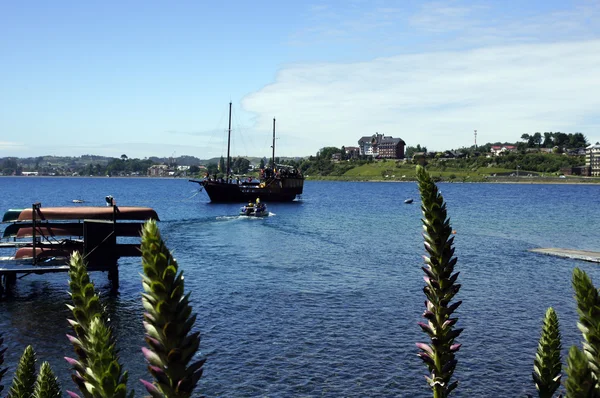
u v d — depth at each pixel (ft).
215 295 130.82
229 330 103.19
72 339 13.26
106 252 136.46
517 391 77.36
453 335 16.83
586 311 13.46
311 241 234.17
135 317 113.19
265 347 94.07
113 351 12.86
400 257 188.85
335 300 126.52
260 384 79.36
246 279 149.89
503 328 104.42
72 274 13.39
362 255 193.57
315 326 106.01
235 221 335.47
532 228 288.71
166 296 11.27
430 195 16.34
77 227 142.72
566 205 476.54
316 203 523.70
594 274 159.12
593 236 253.03
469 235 255.50
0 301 125.29
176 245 220.02
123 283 143.84
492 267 169.17
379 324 107.34
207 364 86.22
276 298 128.06
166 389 11.42
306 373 83.25
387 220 342.44
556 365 19.89
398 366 85.97
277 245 221.25
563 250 201.05
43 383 17.30
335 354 90.84
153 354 11.50
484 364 86.58
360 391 77.41
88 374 12.65
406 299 127.44
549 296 130.31
